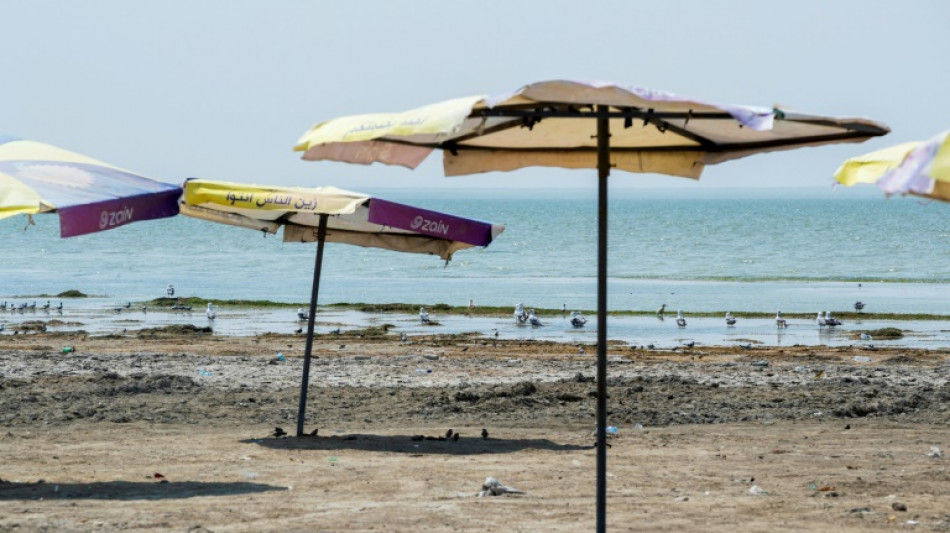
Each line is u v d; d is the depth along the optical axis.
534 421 21.19
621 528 11.49
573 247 127.06
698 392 25.05
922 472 15.30
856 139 8.53
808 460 16.48
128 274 85.88
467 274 88.19
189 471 14.86
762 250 121.06
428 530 11.29
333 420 21.03
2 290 71.25
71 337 41.50
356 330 46.19
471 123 8.82
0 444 17.06
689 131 8.98
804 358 35.78
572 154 9.70
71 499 12.70
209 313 51.75
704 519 12.04
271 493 13.32
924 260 105.69
